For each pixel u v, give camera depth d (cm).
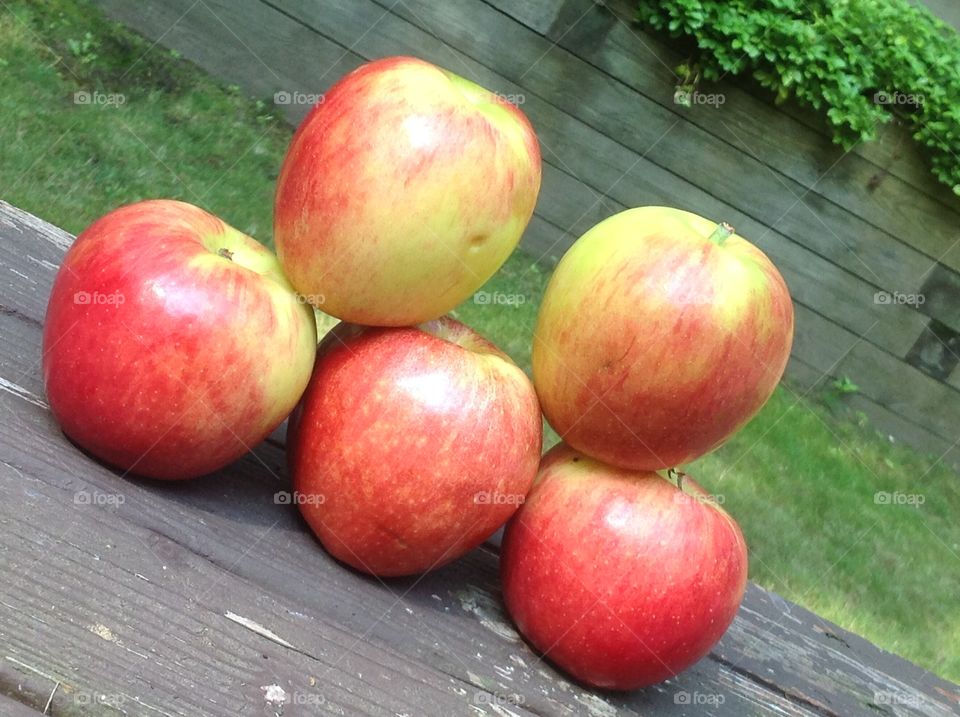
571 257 40
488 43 124
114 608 31
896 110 129
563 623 39
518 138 39
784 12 126
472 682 37
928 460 138
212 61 117
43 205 81
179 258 36
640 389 38
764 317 39
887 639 93
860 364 139
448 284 38
